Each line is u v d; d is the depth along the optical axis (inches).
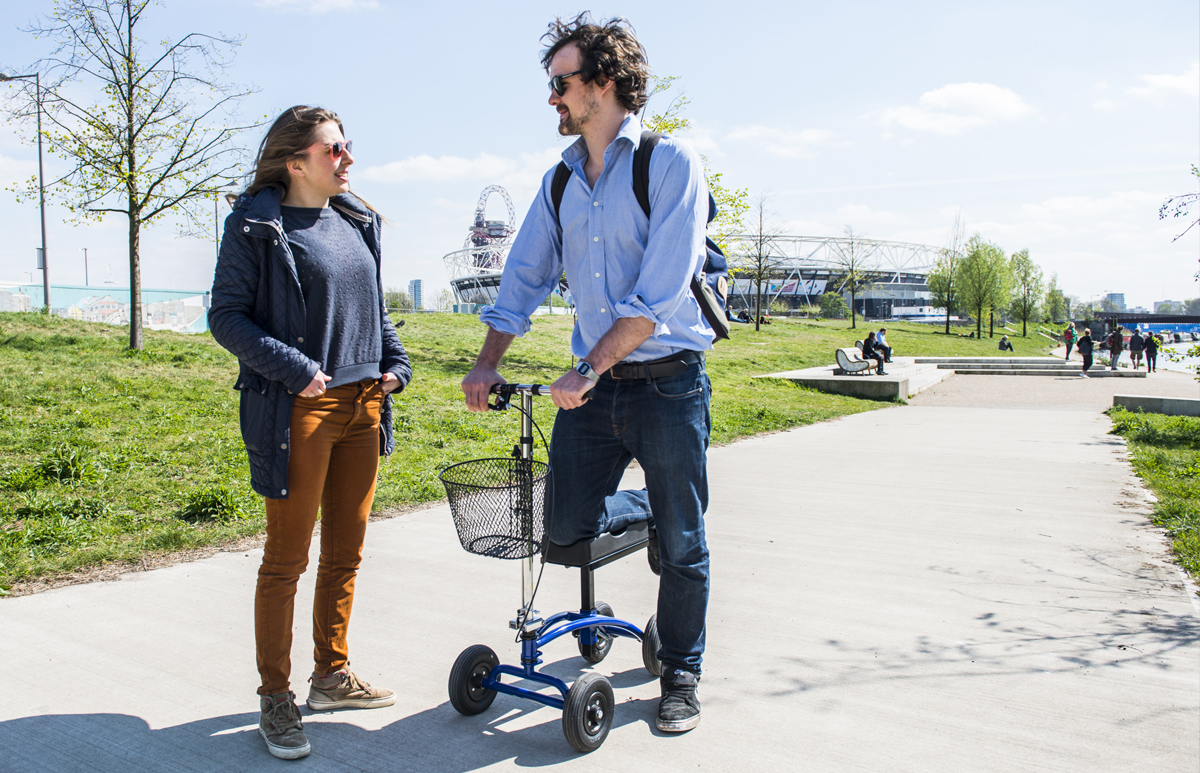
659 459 91.4
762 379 733.9
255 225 85.7
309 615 136.6
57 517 188.5
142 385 400.8
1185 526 189.5
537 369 729.6
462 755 88.1
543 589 149.5
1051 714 96.7
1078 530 193.5
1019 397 711.1
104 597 142.7
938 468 292.2
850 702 100.9
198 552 173.5
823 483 262.7
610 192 89.6
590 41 86.7
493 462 87.6
